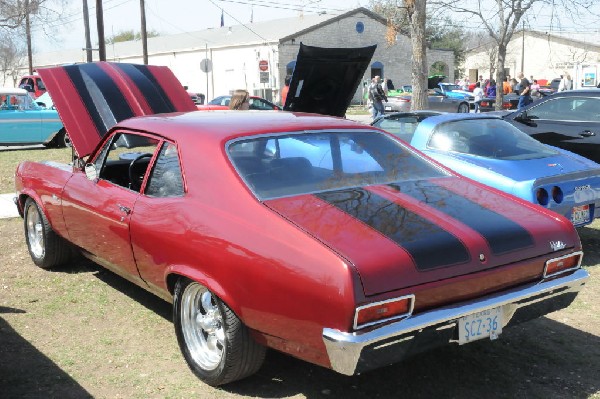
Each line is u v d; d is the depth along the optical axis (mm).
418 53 15844
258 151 3885
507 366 4043
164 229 3844
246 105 7766
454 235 3285
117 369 4008
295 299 3104
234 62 42594
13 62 57531
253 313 3322
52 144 16953
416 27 15758
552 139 8688
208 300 3744
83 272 5941
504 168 6164
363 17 43594
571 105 8672
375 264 2986
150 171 4230
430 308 3119
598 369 4004
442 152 6707
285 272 3139
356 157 4121
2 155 14812
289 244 3184
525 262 3428
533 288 3455
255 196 3553
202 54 44688
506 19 22141
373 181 3947
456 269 3174
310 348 3105
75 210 4996
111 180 5047
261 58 40594
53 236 5750
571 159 6578
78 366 4047
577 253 3691
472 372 3961
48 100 19031
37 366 4043
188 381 3842
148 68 7438
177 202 3857
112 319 4828
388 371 3975
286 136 4055
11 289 5484
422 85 15984
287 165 3854
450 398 3641
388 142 4398
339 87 9133
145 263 4113
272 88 39969
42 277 5801
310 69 8539
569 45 58000
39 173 5750
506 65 60688
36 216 6035
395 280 3002
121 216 4293
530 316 3602
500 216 3598
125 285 5582
